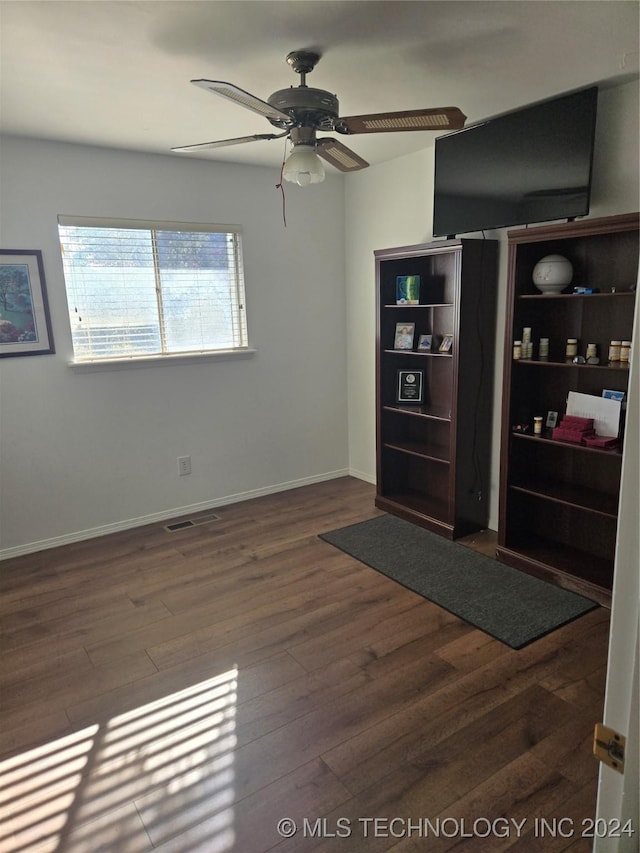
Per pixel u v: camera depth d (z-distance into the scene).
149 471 3.76
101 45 1.99
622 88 2.51
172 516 3.90
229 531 3.64
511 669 2.21
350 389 4.60
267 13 1.79
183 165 3.57
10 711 2.06
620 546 0.71
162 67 2.19
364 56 2.15
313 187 4.13
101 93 2.44
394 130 2.11
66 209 3.22
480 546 3.32
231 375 3.99
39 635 2.52
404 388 3.84
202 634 2.50
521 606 2.65
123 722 1.99
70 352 3.36
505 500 3.05
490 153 2.95
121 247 3.46
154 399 3.70
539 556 2.97
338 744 1.86
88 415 3.47
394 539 3.44
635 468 0.67
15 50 2.01
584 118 2.53
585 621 2.52
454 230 3.24
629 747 0.74
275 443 4.30
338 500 4.16
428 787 1.69
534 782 1.70
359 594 2.80
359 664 2.26
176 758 1.83
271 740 1.89
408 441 3.97
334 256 4.34
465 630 2.47
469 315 3.19
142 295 3.58
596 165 2.67
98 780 1.76
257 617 2.62
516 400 2.97
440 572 3.00
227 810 1.64
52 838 1.58
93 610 2.72
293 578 2.99
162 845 1.55
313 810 1.63
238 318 3.99
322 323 4.38
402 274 3.73
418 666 2.24
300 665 2.27
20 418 3.26
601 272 2.69
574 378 2.88
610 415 2.63
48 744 1.90
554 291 2.75
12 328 3.16
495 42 2.05
